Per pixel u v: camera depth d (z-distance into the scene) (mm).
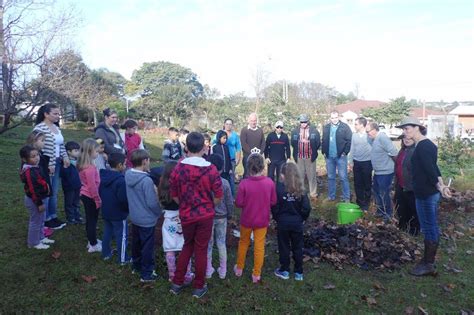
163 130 36844
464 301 4145
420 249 5613
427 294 4293
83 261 4770
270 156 9000
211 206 3947
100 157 5871
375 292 4301
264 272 4746
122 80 63281
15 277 4293
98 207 5020
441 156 12344
